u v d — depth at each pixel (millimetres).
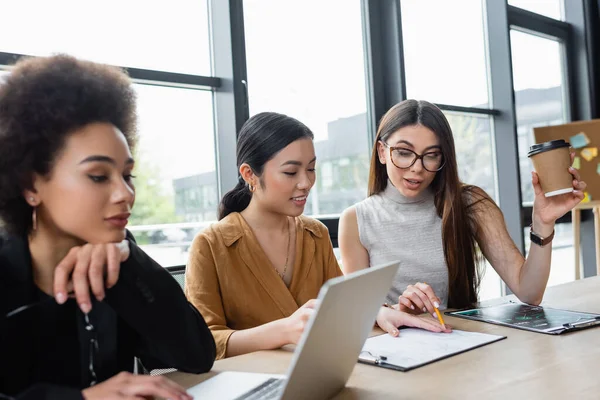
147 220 2123
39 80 830
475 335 1175
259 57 2439
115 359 931
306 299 1572
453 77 3344
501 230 1808
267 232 1582
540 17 3803
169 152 2188
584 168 3320
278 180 1484
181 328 959
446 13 3326
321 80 2689
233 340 1196
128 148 874
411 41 3117
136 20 2105
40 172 821
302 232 1632
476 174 3459
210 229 1536
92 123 831
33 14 1856
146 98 2129
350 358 859
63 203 818
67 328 878
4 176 824
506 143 3504
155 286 932
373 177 1941
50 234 887
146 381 771
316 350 725
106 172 831
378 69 2891
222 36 2297
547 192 1427
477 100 3479
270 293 1502
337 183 2762
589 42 4004
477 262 1843
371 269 809
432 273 1839
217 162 2344
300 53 2600
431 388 860
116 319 938
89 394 735
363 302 811
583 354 1003
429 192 1906
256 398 831
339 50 2775
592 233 3881
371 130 2902
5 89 830
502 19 3477
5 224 861
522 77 3766
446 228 1782
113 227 842
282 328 1138
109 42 2031
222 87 2309
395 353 1055
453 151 1752
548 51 3953
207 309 1415
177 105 2215
